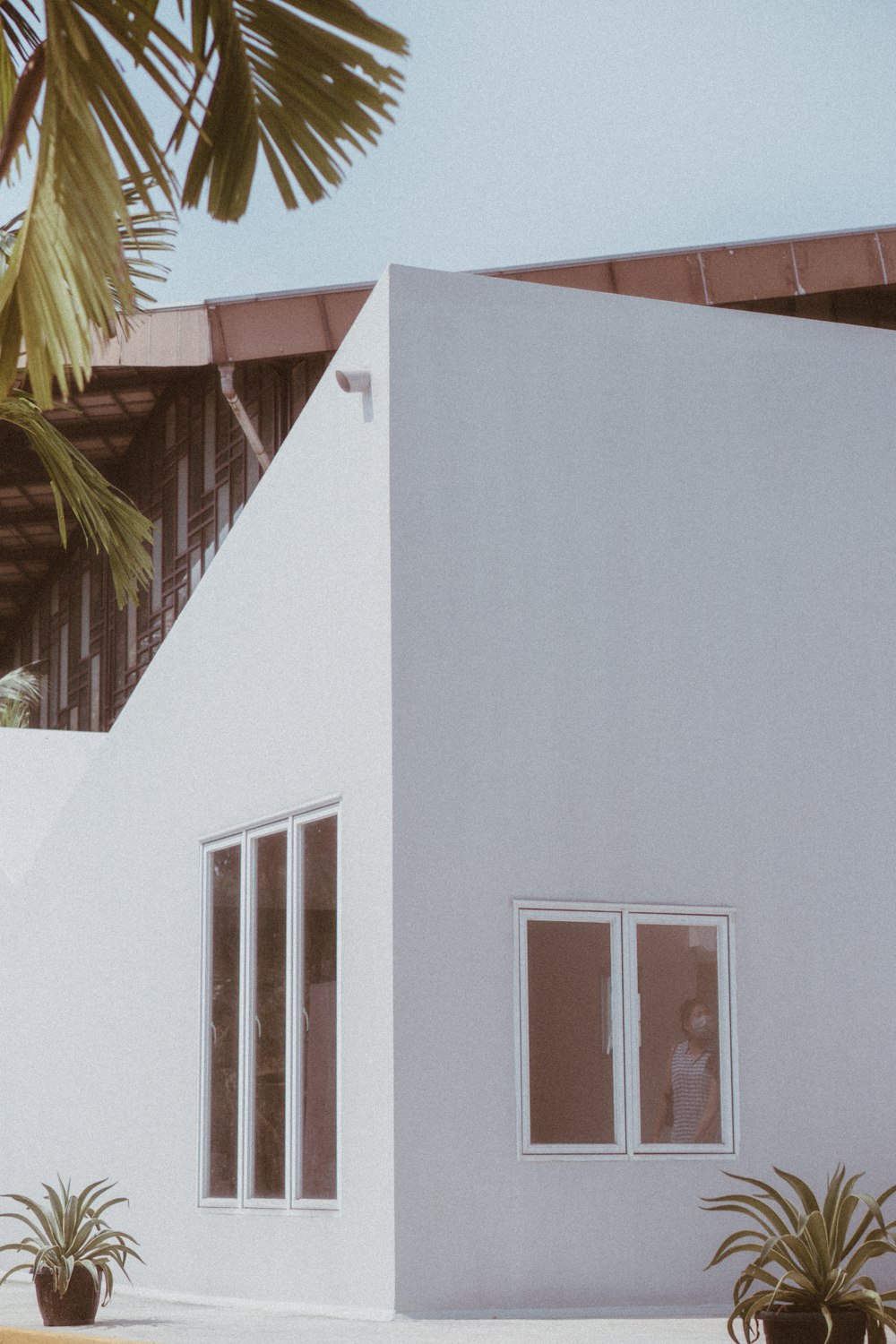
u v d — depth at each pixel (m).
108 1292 8.46
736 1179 8.34
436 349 8.57
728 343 9.27
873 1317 5.25
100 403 26.34
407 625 8.22
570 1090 8.09
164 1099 11.40
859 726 9.17
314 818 9.15
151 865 12.14
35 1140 14.69
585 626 8.60
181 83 4.68
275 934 9.62
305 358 21.28
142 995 12.06
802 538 9.23
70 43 4.52
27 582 34.72
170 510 25.88
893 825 9.15
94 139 4.52
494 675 8.34
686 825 8.64
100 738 19.64
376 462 8.52
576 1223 7.96
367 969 8.16
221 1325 7.59
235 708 10.59
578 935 8.26
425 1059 7.82
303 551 9.55
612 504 8.80
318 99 4.96
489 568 8.45
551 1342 6.21
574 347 8.88
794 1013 8.70
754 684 8.95
